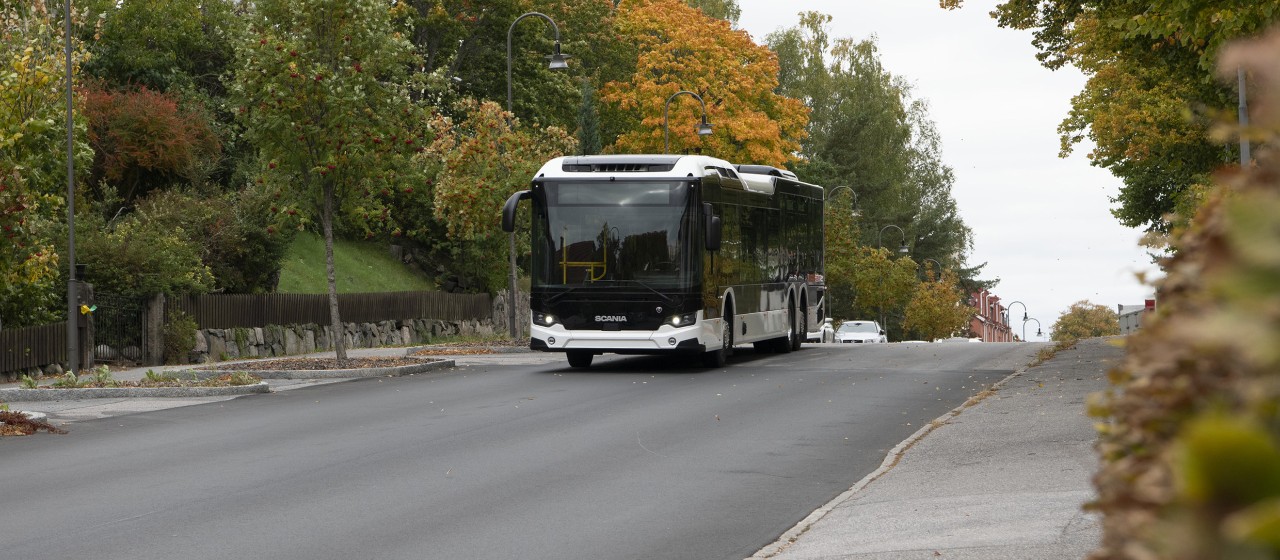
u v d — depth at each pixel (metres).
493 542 8.05
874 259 77.75
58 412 17.28
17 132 24.23
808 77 83.81
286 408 17.42
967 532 7.78
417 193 46.09
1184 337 1.15
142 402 18.72
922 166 96.31
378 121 25.64
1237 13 15.25
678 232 22.89
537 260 23.23
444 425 14.92
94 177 35.59
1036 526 7.79
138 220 32.69
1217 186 2.13
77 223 29.61
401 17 49.03
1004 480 9.77
